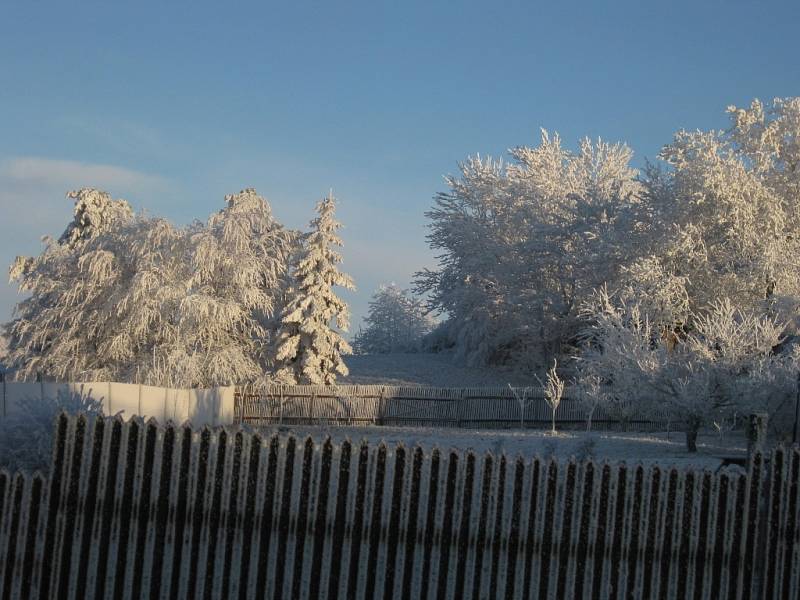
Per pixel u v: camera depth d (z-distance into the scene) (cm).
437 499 833
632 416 3706
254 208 4253
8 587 825
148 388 3023
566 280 5450
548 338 5494
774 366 2612
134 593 831
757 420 848
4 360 4328
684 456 2461
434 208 6431
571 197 5272
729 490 838
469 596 825
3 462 1433
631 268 4212
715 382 2628
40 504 834
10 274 4409
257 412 4181
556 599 830
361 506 834
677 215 4509
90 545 830
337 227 4644
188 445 841
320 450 839
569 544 832
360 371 5859
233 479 837
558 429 4044
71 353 3841
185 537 829
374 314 9206
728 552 834
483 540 832
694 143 4444
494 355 5997
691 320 4306
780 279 4131
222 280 4012
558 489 838
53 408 1530
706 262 4341
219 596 825
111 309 3738
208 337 3897
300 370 4559
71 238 5050
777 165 4694
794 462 838
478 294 5881
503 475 840
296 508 832
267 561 828
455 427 4156
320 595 821
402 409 4225
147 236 3753
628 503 837
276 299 4681
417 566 827
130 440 841
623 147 6256
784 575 830
